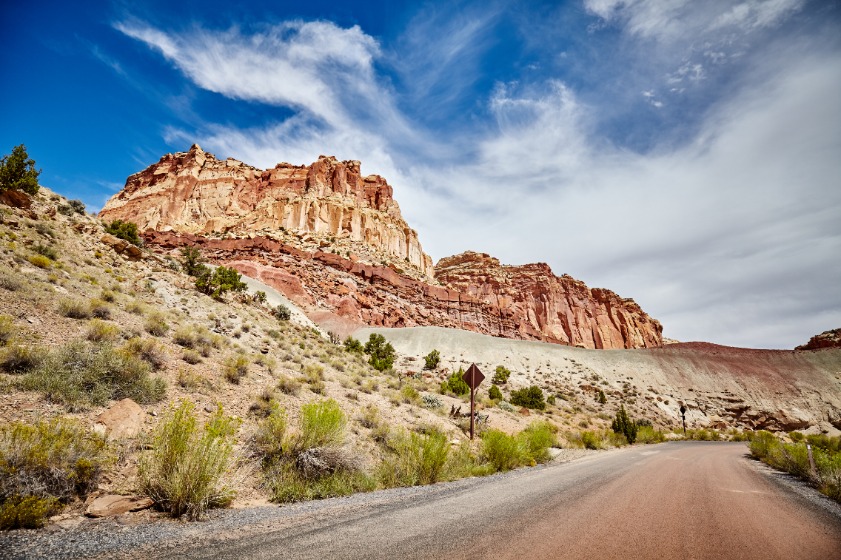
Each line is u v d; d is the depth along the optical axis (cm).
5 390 688
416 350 7119
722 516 638
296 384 1339
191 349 1336
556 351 7906
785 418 6444
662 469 1295
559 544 454
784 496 875
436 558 392
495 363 6856
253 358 1555
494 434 1295
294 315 4284
